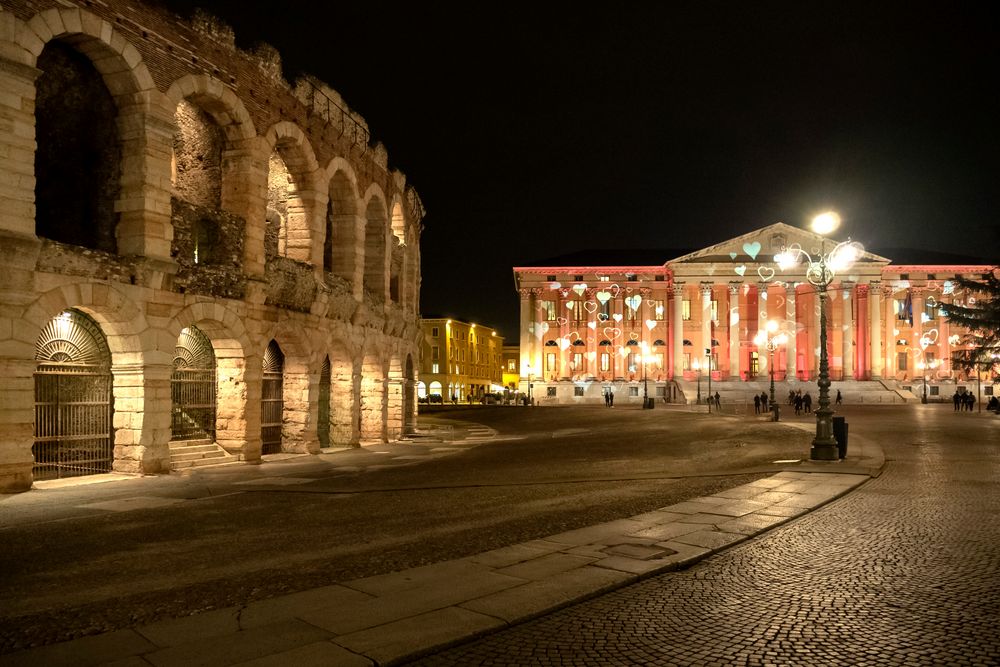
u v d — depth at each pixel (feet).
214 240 71.87
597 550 31.94
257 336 75.77
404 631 21.57
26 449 52.95
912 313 292.81
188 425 73.87
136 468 62.03
